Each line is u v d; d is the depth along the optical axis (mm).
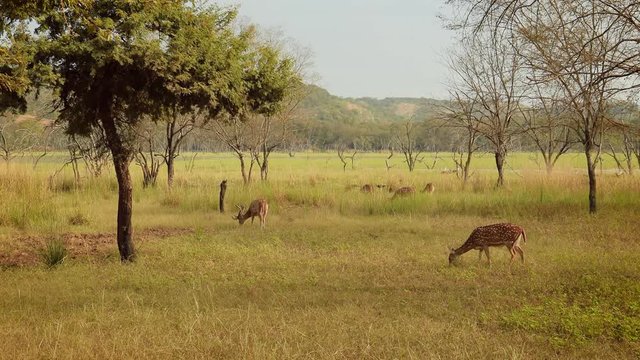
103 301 8023
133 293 8594
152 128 26422
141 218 17516
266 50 12047
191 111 11539
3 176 18375
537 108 17891
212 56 10664
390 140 96750
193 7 10922
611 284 8484
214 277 9680
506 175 32000
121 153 11227
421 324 6961
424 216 17953
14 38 9555
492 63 23281
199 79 10672
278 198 21094
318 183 26797
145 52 9867
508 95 23172
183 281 9477
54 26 10039
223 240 13586
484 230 10594
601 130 16594
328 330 6645
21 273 10008
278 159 74250
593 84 8172
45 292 8656
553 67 10484
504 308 7805
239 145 28422
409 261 11031
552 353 6031
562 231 14453
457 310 7707
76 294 8539
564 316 7047
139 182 26141
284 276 9641
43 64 9758
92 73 9703
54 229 15406
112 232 15266
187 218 17625
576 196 19547
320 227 15938
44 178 21734
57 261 10852
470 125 24312
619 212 16719
